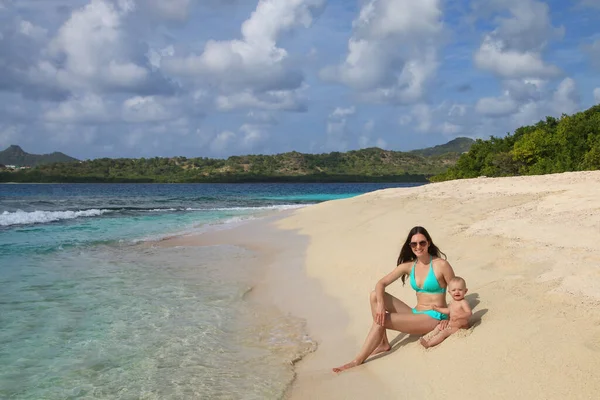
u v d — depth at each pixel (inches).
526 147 1691.7
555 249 285.3
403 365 195.5
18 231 753.6
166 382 200.7
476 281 255.6
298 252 496.4
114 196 2463.1
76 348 238.2
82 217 1031.0
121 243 606.5
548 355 158.2
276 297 335.3
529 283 227.0
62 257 502.0
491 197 593.3
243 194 2738.7
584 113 1710.1
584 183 599.2
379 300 211.8
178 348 239.3
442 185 866.1
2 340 248.5
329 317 284.5
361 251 421.4
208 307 311.1
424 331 209.9
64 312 297.9
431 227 443.2
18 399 185.5
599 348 153.4
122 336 255.8
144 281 384.8
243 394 189.8
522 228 365.1
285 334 261.0
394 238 437.1
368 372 201.3
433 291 215.2
